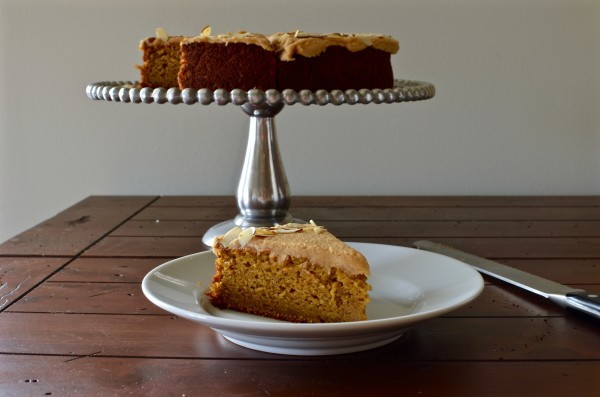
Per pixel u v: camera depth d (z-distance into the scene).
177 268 0.75
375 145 1.30
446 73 1.27
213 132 1.31
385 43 0.97
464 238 0.97
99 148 1.32
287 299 0.72
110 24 1.28
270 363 0.64
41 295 0.78
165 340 0.68
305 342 0.63
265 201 0.99
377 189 1.31
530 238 0.97
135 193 1.33
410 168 1.31
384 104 1.29
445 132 1.29
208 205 1.17
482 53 1.27
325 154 1.30
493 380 0.61
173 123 1.31
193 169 1.32
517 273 0.80
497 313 0.73
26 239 0.97
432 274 0.76
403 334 0.68
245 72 0.90
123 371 0.63
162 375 0.63
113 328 0.70
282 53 0.92
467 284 0.71
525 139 1.29
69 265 0.87
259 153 0.99
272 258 0.72
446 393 0.60
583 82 1.27
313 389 0.61
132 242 0.96
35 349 0.67
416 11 1.26
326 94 0.86
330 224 1.04
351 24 1.26
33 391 0.61
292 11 1.26
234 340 0.67
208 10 1.27
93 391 0.61
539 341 0.67
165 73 0.99
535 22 1.25
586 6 1.25
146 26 1.28
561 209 1.13
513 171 1.30
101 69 1.29
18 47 1.29
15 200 1.34
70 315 0.73
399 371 0.63
